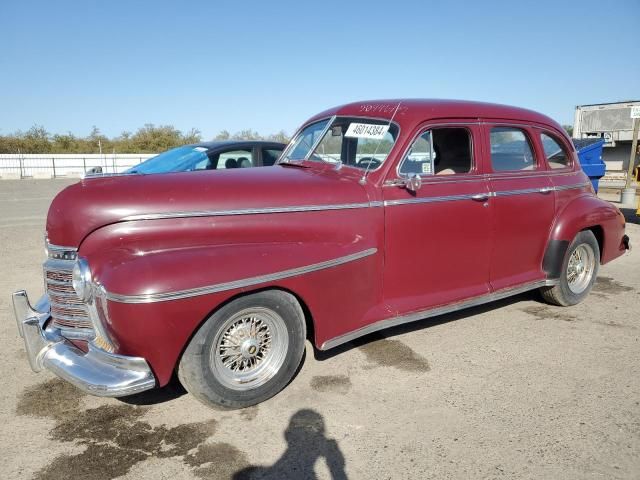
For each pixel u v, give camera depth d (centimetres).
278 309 331
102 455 287
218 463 280
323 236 358
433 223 410
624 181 2452
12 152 4481
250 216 338
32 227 1038
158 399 349
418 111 413
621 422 318
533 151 498
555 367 395
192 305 291
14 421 320
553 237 501
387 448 292
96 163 3653
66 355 310
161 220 317
